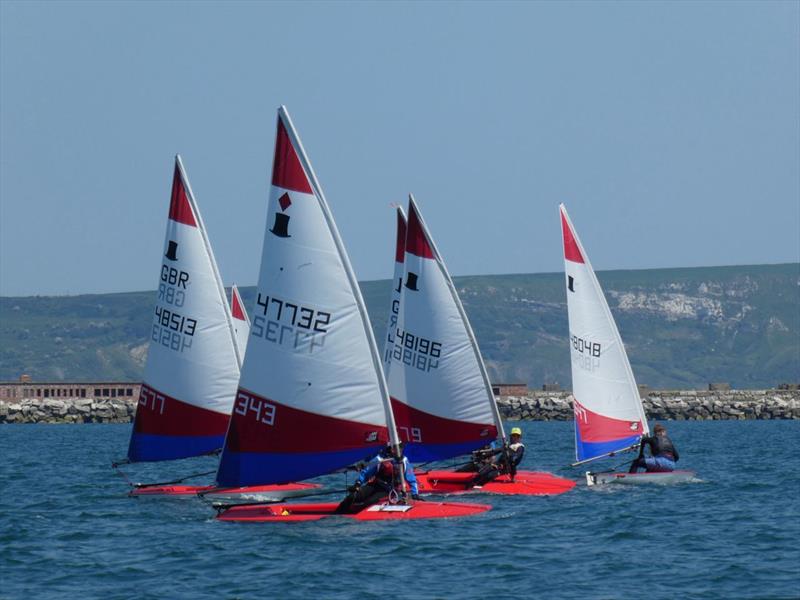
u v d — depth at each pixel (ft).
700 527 333.62
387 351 431.43
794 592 252.83
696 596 249.55
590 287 434.71
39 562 289.94
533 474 445.78
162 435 404.16
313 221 324.19
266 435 326.65
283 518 334.03
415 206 404.36
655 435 442.91
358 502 338.75
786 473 518.37
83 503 403.34
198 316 401.49
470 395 405.39
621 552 295.89
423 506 342.23
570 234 433.89
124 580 268.62
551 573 271.90
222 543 305.32
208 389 401.90
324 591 254.27
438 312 404.36
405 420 407.44
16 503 410.72
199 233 403.13
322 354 323.78
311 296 324.39
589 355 433.89
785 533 324.19
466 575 269.44
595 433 433.48
